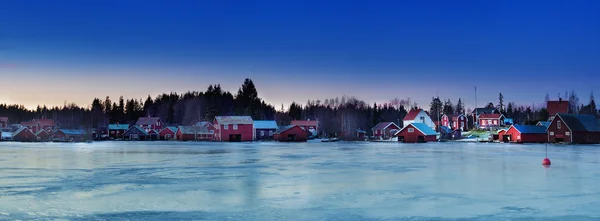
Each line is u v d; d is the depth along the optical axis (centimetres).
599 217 2009
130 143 11388
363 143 10550
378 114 17950
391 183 3008
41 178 3281
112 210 2169
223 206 2259
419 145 9106
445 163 4459
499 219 1988
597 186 2852
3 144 10600
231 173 3606
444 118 15738
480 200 2397
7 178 3281
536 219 1983
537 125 10738
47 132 14312
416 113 14438
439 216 2044
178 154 6081
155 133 15838
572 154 5828
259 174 3531
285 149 7506
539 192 2639
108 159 5106
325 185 2927
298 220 1973
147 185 2938
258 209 2191
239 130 12850
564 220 1962
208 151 6888
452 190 2719
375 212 2120
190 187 2850
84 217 2031
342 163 4494
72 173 3609
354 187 2842
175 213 2108
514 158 5119
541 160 4806
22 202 2355
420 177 3319
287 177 3338
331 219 1989
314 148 7856
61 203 2333
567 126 9519
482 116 14538
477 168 3941
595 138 9612
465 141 11119
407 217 2025
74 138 14462
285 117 19812
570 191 2669
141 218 2014
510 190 2714
